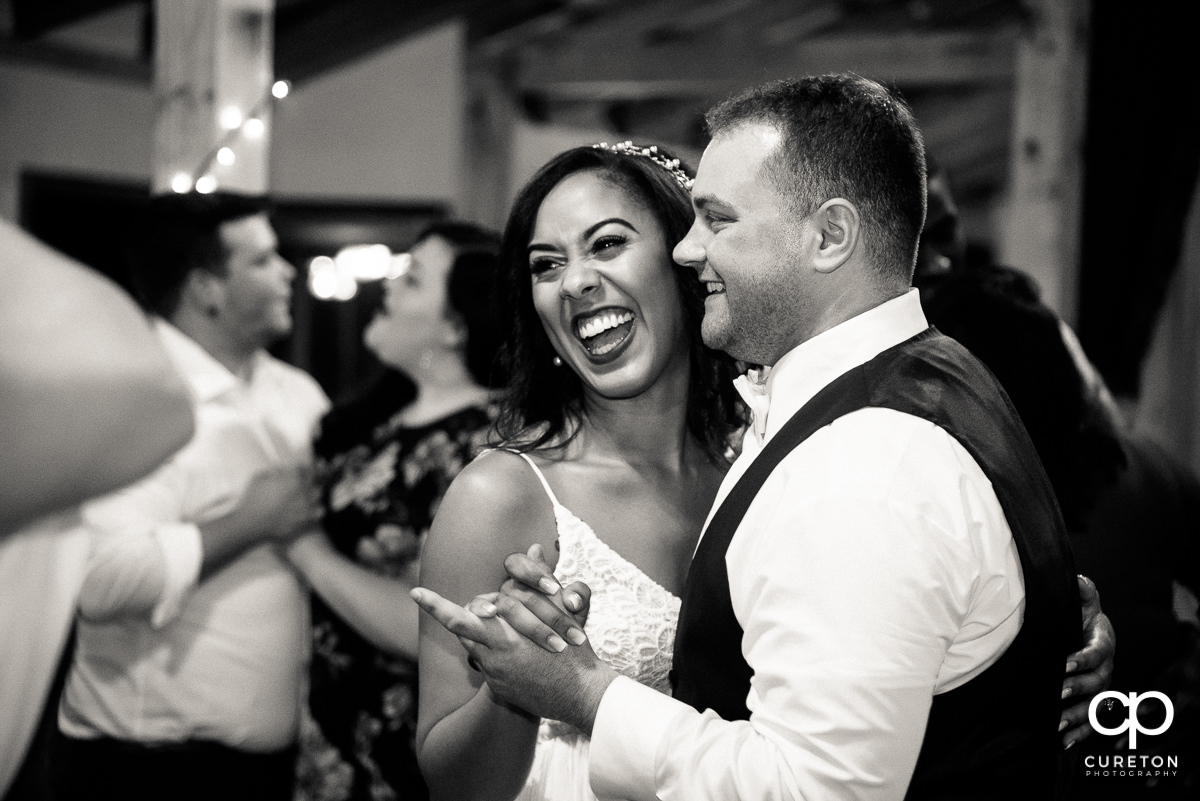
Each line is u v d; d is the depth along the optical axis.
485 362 2.70
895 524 1.20
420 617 1.63
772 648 1.22
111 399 0.86
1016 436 1.38
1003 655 1.29
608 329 1.72
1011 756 1.30
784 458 1.32
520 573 1.36
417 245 2.73
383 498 2.56
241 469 2.57
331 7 6.08
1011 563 1.28
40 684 1.02
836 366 1.37
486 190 8.17
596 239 1.70
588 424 1.80
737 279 1.39
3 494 0.85
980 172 11.45
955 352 1.41
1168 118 4.04
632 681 1.34
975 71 8.18
